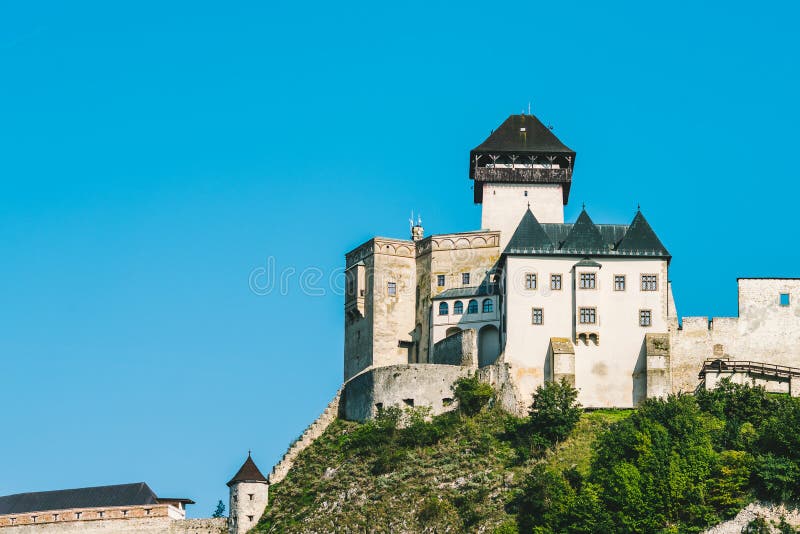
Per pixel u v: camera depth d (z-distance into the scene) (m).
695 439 165.12
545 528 159.75
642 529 157.38
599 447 169.88
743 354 185.50
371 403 191.88
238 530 182.75
